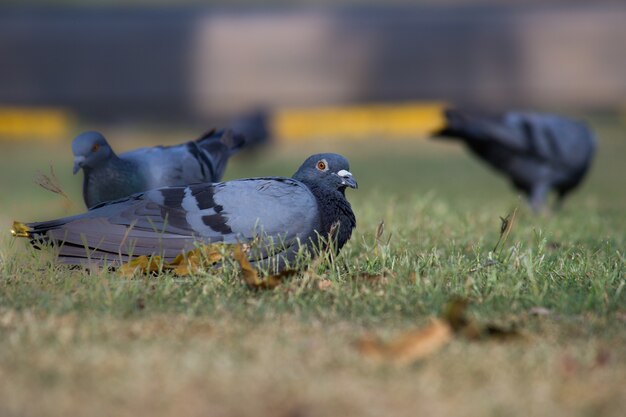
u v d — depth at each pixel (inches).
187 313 272.8
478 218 505.7
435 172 1094.4
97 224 331.9
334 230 348.8
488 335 247.0
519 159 668.1
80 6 2778.1
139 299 290.4
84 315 269.7
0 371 215.2
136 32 2219.5
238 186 339.6
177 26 2222.0
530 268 310.7
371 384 209.0
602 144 1502.2
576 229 483.8
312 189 350.9
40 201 725.9
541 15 2246.6
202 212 333.1
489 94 2203.5
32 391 202.4
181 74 2209.6
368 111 1980.8
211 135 460.8
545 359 228.2
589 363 225.8
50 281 312.5
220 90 2223.2
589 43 2176.4
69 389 203.6
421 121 1870.1
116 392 201.9
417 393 203.6
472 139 676.1
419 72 2224.4
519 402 198.8
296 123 1827.0
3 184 944.9
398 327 260.8
